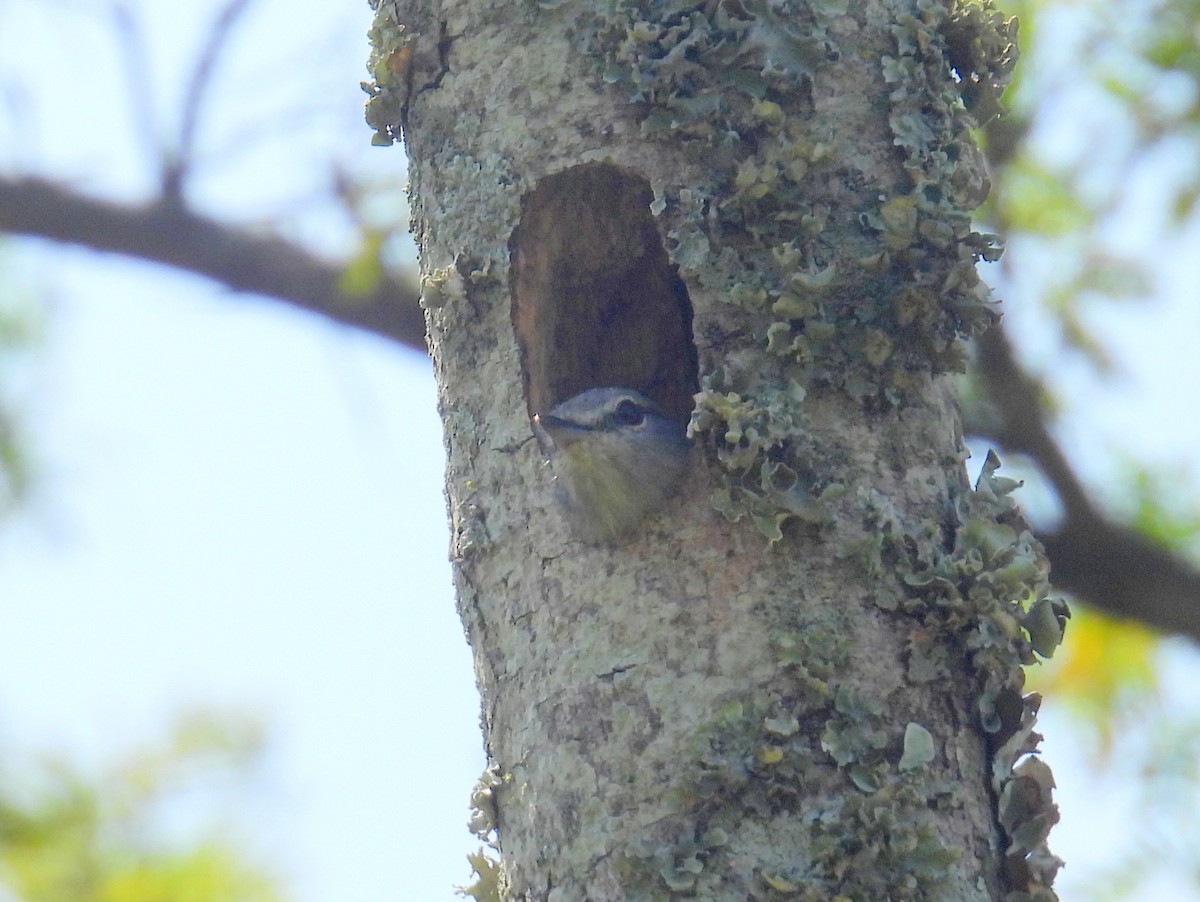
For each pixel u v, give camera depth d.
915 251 8.44
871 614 8.06
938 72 8.95
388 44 9.57
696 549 8.22
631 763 7.94
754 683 7.92
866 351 8.34
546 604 8.46
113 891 12.00
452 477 9.09
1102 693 13.34
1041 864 7.88
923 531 8.23
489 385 9.02
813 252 8.46
